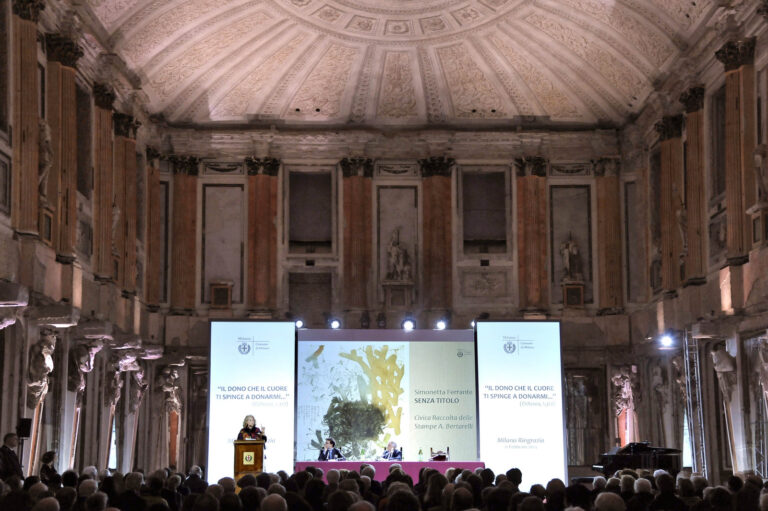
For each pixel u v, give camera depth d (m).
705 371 28.56
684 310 29.06
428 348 28.50
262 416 27.56
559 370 27.16
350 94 34.69
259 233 34.75
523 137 35.16
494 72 34.09
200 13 30.22
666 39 29.22
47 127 23.28
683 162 30.91
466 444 28.09
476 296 34.91
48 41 24.70
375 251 35.12
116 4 27.12
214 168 35.16
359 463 23.72
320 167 35.38
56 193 24.28
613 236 34.84
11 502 9.27
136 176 32.94
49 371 22.95
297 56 33.34
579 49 32.56
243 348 27.77
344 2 31.22
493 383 27.03
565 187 35.41
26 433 20.80
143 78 31.64
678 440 30.58
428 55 33.47
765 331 23.95
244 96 34.47
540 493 12.55
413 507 8.93
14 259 21.70
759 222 24.38
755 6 24.34
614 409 34.00
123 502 11.61
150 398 33.44
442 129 35.19
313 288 35.06
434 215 35.06
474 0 31.11
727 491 10.99
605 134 35.19
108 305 28.22
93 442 28.19
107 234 28.61
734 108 25.59
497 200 35.34
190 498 11.30
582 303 34.78
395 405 28.28
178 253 34.41
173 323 33.88
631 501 11.14
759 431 24.92
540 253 34.81
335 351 28.52
